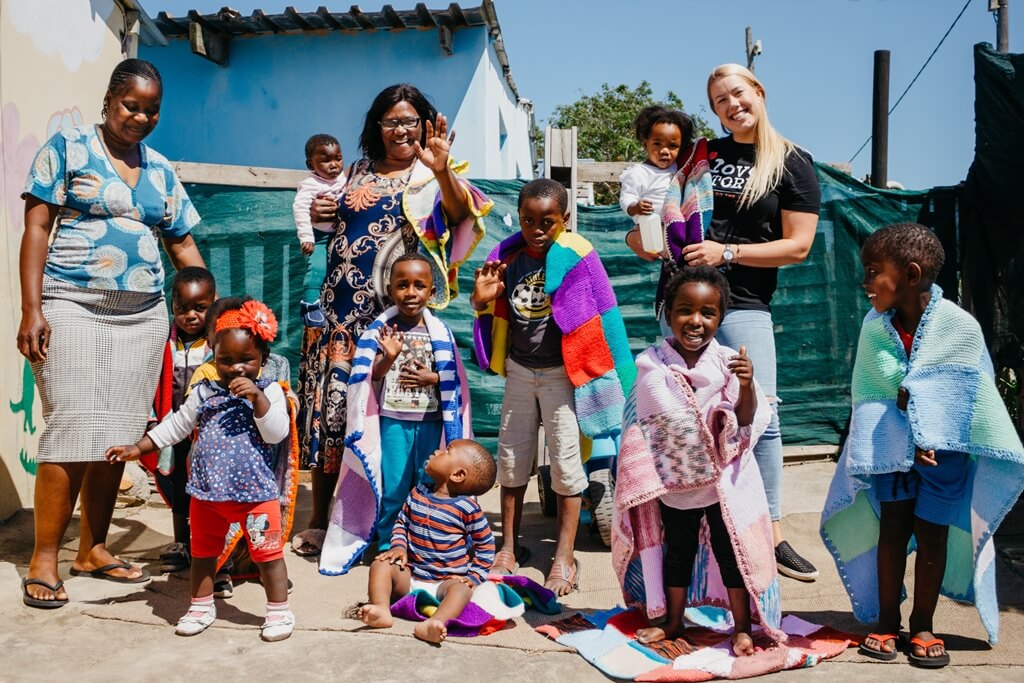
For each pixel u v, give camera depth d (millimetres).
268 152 11992
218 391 3447
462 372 4477
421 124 4625
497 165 12922
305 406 4676
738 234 4004
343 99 11852
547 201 3936
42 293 3705
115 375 3770
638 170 4648
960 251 6211
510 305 4145
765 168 3922
